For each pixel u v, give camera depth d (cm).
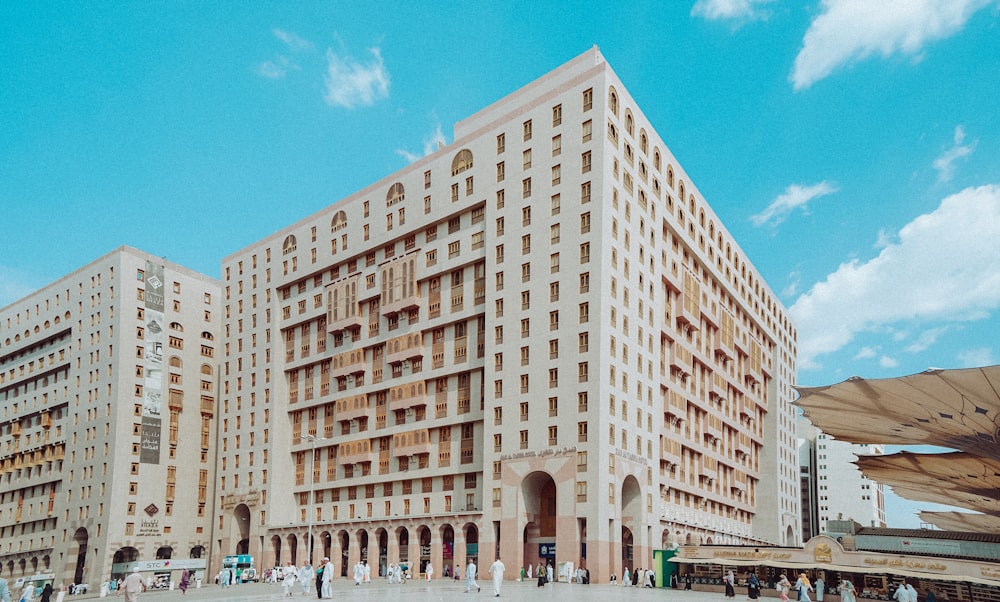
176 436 11575
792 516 13525
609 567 7181
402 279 9450
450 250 9075
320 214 10781
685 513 9500
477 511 8200
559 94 8375
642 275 8481
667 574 6762
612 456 7425
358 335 10000
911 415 6081
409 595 5200
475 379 8638
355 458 9612
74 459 11581
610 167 7994
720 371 10994
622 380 7794
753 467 12562
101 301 11762
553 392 7694
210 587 8012
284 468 10538
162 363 11656
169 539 11169
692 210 10231
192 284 12306
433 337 9150
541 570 6638
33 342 12900
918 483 8038
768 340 13425
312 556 9875
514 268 8325
